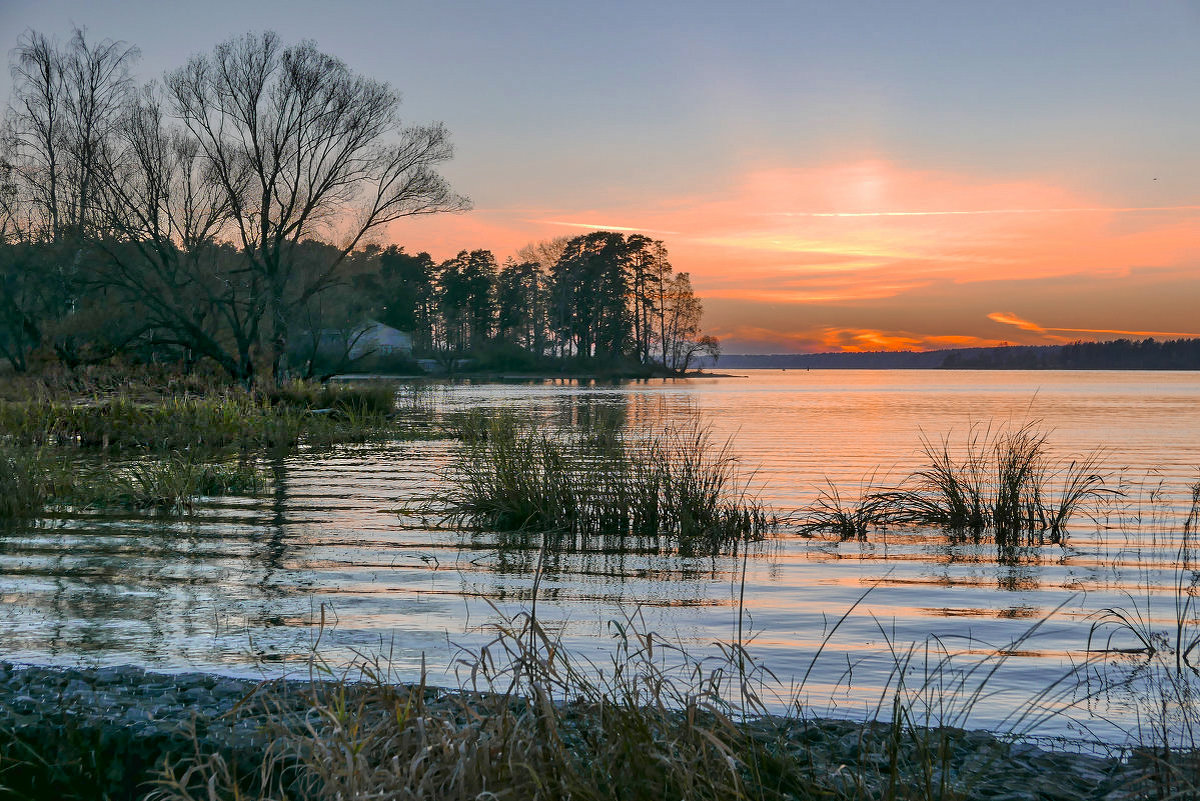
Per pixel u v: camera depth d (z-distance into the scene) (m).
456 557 9.38
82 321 32.28
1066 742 4.39
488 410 36.94
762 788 3.46
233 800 3.71
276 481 15.44
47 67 34.75
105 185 32.62
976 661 5.85
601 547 9.99
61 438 21.89
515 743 3.37
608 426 14.09
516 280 131.38
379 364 90.00
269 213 34.50
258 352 35.72
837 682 5.37
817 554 9.70
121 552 9.48
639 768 3.32
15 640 6.23
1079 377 146.88
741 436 25.72
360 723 3.79
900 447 22.48
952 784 3.79
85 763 4.10
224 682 5.19
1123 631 6.64
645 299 123.88
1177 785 3.63
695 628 6.70
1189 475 17.00
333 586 8.02
